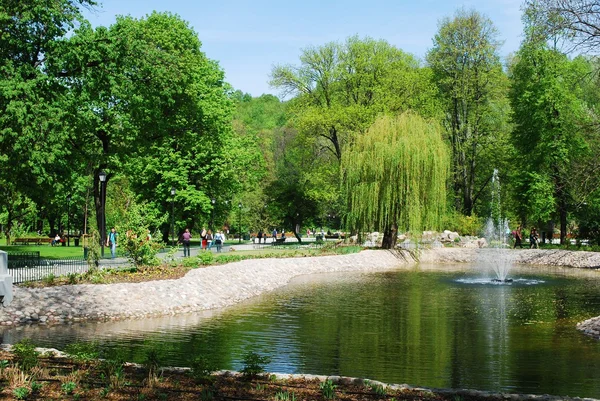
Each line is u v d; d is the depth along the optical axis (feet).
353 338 49.34
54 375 30.50
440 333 51.88
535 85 138.51
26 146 72.84
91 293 59.72
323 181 158.40
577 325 55.62
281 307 65.77
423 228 124.67
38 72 78.18
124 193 170.09
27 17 76.59
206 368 31.60
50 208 92.84
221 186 152.05
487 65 164.25
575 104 134.00
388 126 126.11
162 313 59.77
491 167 174.91
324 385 28.73
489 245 161.17
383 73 152.05
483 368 39.86
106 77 88.63
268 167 222.48
